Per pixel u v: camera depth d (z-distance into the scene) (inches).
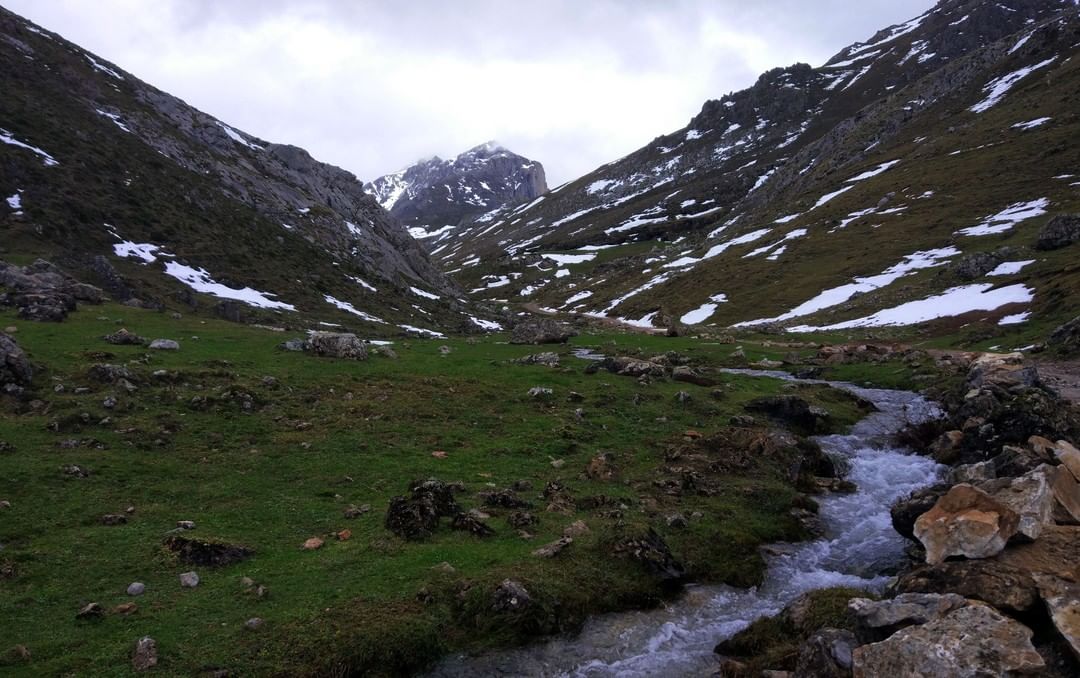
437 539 700.7
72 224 2518.5
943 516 553.6
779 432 1175.6
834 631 467.8
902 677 387.5
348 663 498.6
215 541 646.5
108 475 802.8
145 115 3782.0
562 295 6771.7
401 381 1400.1
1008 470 722.2
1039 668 370.6
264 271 3043.8
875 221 4658.0
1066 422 949.2
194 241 2940.5
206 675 465.7
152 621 522.9
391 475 895.7
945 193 4566.9
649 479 931.3
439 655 531.2
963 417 1123.9
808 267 4315.9
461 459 981.2
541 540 708.7
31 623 506.3
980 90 6761.8
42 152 2815.0
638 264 7111.2
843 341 2593.5
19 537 638.5
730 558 723.4
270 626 525.3
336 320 2775.6
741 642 550.9
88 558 613.9
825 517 870.4
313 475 880.3
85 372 1109.1
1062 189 3747.5
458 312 4052.7
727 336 3075.8
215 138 4220.0
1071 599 419.8
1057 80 5684.1
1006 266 2888.8
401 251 4997.5
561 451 1047.6
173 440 946.7
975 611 407.5
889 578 675.4
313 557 650.2
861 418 1349.7
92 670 458.6
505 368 1622.8
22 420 919.0
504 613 572.1
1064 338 1734.7
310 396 1217.4
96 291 1841.8
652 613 617.6
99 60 4156.0
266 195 3919.8
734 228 7160.4
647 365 1646.2
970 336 2167.8
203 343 1521.9
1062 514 546.9
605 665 534.9
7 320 1437.0
